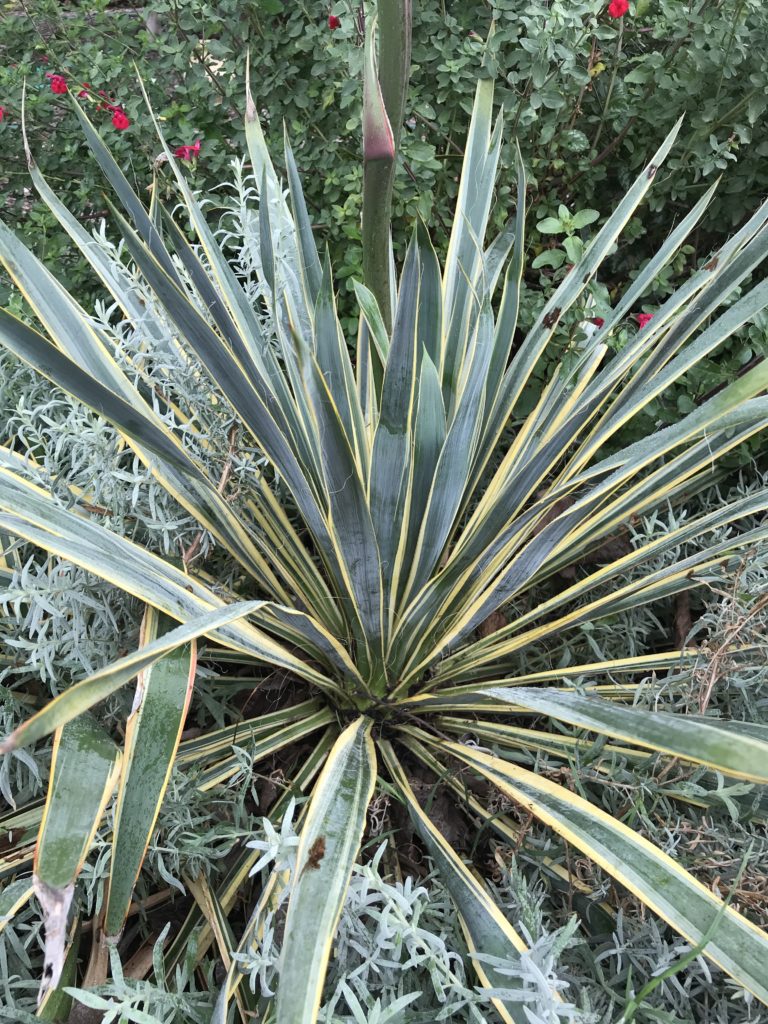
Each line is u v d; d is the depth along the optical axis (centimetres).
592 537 118
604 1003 79
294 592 119
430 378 82
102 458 98
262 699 118
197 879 88
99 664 95
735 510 104
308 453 103
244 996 79
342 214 145
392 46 80
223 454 105
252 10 145
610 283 164
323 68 142
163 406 122
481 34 146
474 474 118
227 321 92
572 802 79
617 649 124
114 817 68
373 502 92
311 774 100
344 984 67
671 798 95
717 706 103
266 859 65
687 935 66
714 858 84
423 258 91
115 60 159
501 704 107
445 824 104
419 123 148
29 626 94
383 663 104
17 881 78
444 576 96
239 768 91
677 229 110
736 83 137
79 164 170
